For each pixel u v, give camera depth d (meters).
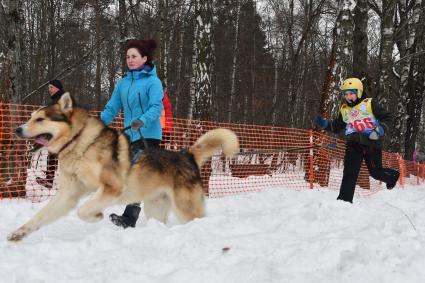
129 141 4.16
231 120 23.75
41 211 3.80
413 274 2.67
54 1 19.48
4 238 4.04
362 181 10.60
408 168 15.76
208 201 6.57
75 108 3.89
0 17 7.41
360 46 11.78
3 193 6.26
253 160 11.73
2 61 6.42
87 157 3.85
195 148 4.50
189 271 2.71
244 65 23.61
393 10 14.31
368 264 2.79
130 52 4.56
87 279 2.71
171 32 17.84
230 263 2.92
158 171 4.18
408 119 18.36
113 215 4.47
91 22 18.48
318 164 9.88
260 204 6.64
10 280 2.74
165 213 4.62
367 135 5.80
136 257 3.09
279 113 21.95
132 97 4.61
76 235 4.35
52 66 16.67
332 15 19.23
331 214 4.51
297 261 2.86
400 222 4.18
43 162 8.24
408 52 18.28
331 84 10.57
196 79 8.62
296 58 18.47
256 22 23.30
